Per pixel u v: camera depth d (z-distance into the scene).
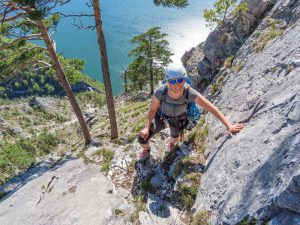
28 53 5.32
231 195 1.72
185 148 2.62
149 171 2.68
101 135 5.83
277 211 1.39
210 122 2.80
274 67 2.35
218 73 4.03
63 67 5.75
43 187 3.14
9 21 4.62
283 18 3.34
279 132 1.66
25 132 31.66
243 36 4.33
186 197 2.19
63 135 17.97
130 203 2.41
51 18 5.04
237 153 1.92
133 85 16.36
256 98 2.26
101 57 4.55
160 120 2.27
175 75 1.89
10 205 3.08
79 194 2.73
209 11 4.58
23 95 64.19
